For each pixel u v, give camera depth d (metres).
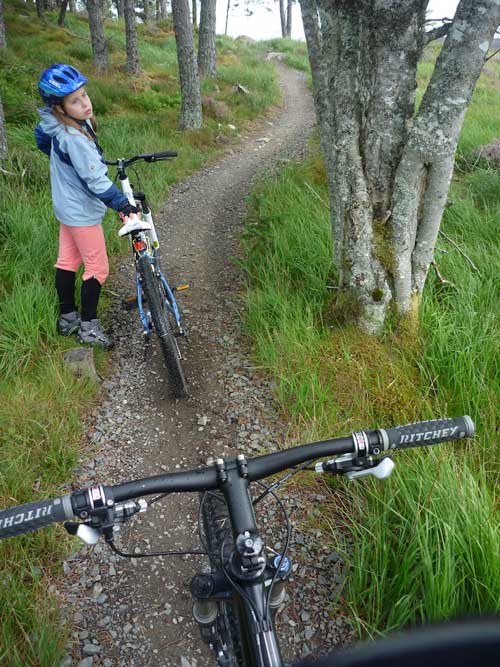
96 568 2.79
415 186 3.80
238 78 17.94
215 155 10.85
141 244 3.84
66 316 4.40
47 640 2.36
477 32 3.28
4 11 19.61
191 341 4.60
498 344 3.92
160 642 2.50
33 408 3.58
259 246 5.77
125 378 4.15
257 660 1.29
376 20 3.50
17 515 1.35
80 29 23.16
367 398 3.73
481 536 2.52
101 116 12.12
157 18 32.97
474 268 4.86
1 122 6.86
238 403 3.88
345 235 4.09
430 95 3.52
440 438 1.54
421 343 4.14
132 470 3.36
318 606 2.61
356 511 3.02
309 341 4.12
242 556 1.29
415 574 2.47
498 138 9.55
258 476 1.52
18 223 5.46
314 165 8.42
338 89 3.75
